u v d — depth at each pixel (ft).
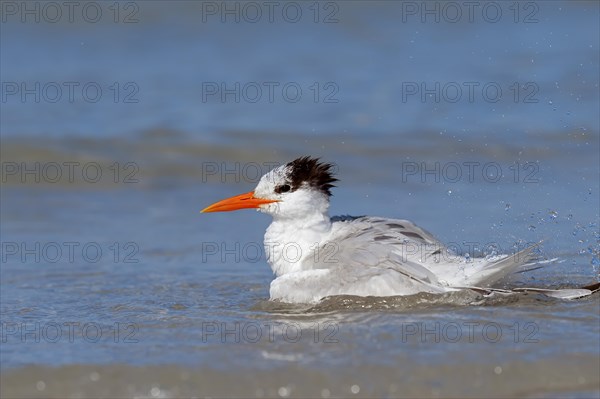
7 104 68.44
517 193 50.55
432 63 78.95
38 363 27.20
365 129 64.90
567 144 60.03
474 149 60.13
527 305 31.83
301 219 34.83
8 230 48.08
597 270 37.22
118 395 25.02
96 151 61.36
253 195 35.22
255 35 86.12
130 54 81.05
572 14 91.97
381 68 78.13
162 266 41.98
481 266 32.50
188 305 34.68
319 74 76.79
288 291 32.89
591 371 26.12
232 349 28.19
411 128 64.75
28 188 55.67
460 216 47.14
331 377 25.79
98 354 28.12
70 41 83.05
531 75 74.23
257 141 63.21
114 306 34.81
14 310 34.37
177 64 79.15
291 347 28.19
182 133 64.34
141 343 29.17
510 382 25.45
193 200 54.19
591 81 71.97
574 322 30.01
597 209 46.60
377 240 33.06
